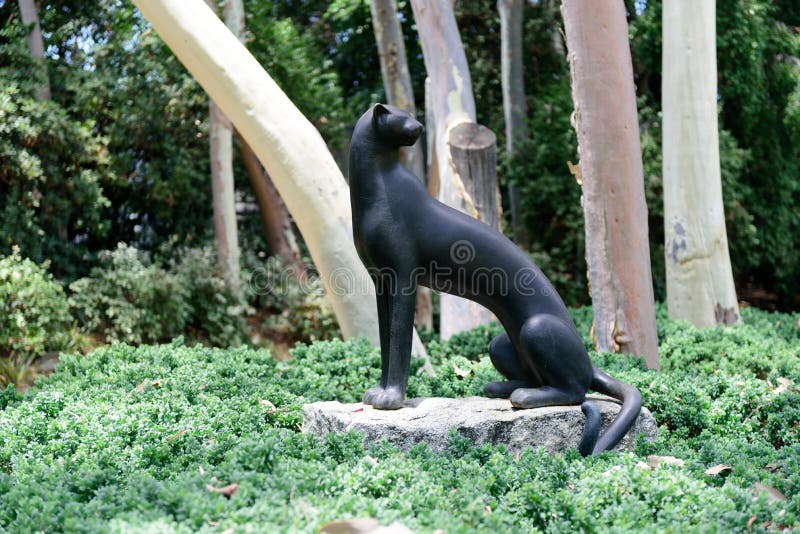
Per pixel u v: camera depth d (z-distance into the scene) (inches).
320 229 204.8
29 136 326.3
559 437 123.6
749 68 465.4
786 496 103.5
